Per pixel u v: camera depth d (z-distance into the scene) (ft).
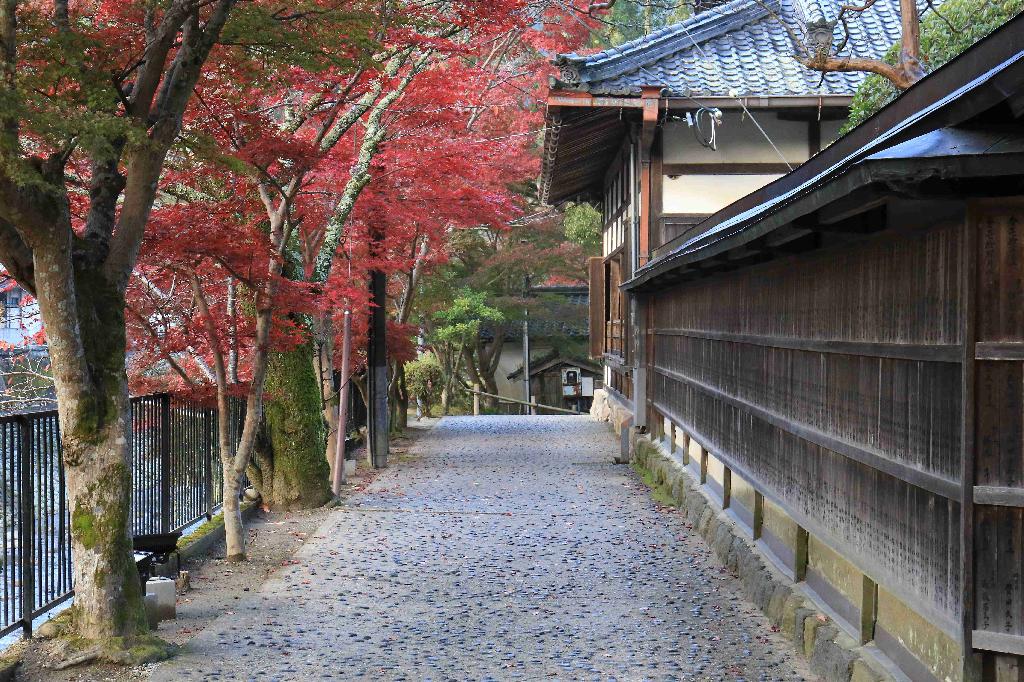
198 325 30.45
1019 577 13.19
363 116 43.52
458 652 21.84
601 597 26.61
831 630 20.17
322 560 31.17
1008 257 13.12
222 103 28.60
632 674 20.22
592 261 72.84
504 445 64.95
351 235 47.32
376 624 24.09
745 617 24.35
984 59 12.49
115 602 21.29
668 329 47.75
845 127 45.37
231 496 31.07
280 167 31.55
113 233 22.48
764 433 26.91
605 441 66.64
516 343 120.67
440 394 112.78
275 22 22.71
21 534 21.38
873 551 17.70
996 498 13.14
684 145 52.65
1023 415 13.14
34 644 21.35
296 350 40.65
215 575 29.22
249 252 28.30
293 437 40.32
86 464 21.38
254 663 20.92
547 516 38.73
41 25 19.12
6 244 20.26
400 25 29.17
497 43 59.47
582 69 50.37
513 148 56.13
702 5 61.87
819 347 20.59
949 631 14.14
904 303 15.90
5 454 20.92
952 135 12.11
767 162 52.54
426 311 96.43
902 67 28.48
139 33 22.81
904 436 15.96
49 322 20.61
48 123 17.24
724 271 31.09
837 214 15.48
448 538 34.58
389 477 50.14
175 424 32.22
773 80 50.67
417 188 44.75
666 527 36.24
